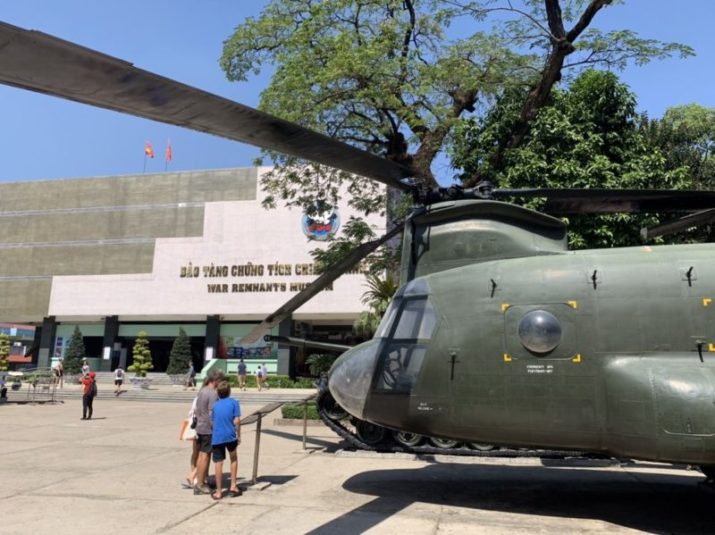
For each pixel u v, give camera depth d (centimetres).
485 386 590
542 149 1191
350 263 700
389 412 634
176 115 357
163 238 4000
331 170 1499
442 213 671
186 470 883
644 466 945
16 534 541
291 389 3291
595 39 1252
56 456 1023
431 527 565
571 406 561
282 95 1341
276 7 1477
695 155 1727
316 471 888
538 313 583
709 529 570
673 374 521
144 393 2959
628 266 584
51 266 4138
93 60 268
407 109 1289
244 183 3959
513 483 794
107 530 555
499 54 1311
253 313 3772
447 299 633
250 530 554
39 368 3862
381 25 1377
